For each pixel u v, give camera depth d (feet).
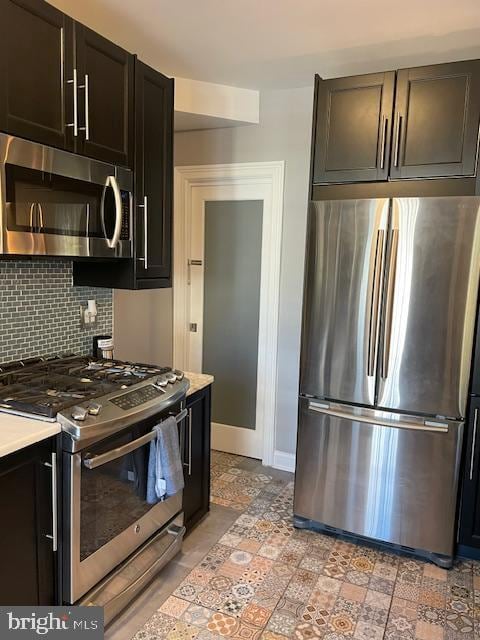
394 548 8.19
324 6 6.79
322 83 8.18
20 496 5.03
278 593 7.04
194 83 9.82
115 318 9.91
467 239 7.22
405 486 7.89
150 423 6.62
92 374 6.98
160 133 8.05
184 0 6.70
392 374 7.81
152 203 7.97
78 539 5.57
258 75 9.49
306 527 8.76
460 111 7.39
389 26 7.39
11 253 5.31
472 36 7.72
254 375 11.70
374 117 7.88
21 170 5.38
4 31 5.16
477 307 7.38
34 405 5.45
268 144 10.58
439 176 7.61
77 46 6.12
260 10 6.95
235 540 8.34
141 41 8.04
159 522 7.18
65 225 6.06
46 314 7.59
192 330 12.34
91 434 5.37
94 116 6.51
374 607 6.82
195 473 8.44
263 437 11.53
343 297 8.02
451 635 6.33
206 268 11.99
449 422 7.61
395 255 7.58
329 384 8.28
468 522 7.91
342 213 7.89
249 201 11.28
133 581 6.55
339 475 8.33
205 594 6.96
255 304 11.51
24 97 5.44
